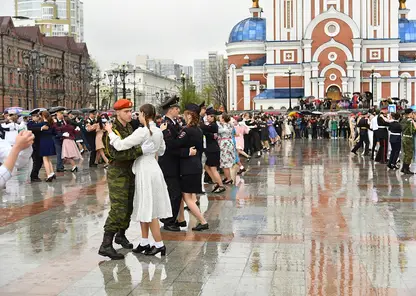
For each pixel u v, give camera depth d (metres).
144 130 10.44
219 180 18.45
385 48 80.94
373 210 15.20
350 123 49.69
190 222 13.85
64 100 91.25
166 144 12.61
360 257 10.48
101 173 24.52
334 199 17.09
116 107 10.90
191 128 12.73
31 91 79.56
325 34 80.06
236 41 90.06
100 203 16.45
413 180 21.75
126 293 8.72
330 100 74.25
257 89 87.31
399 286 8.88
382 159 29.28
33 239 12.09
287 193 18.38
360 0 80.56
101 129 26.56
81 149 36.38
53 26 168.12
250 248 11.23
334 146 45.84
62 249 11.27
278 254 10.76
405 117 26.16
